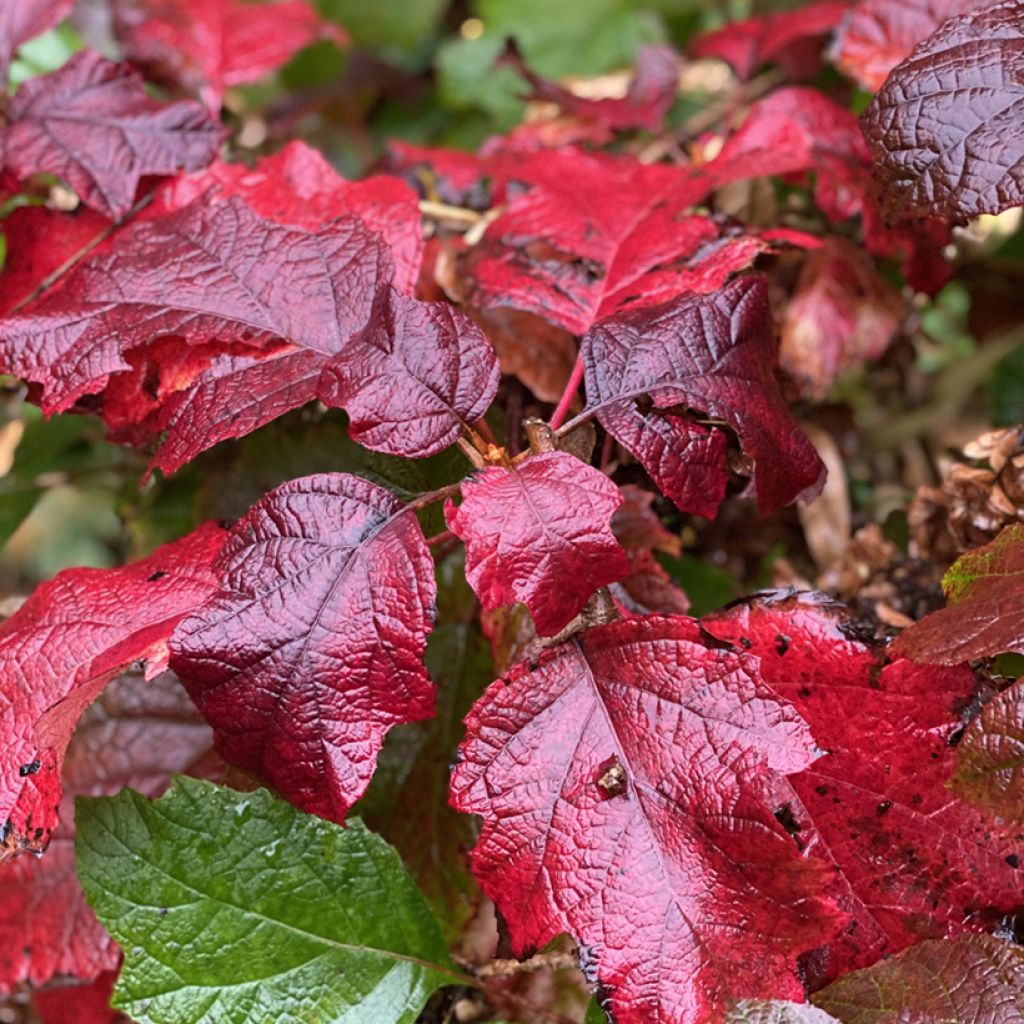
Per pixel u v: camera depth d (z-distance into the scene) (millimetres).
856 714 430
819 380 586
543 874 404
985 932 421
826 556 597
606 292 492
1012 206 422
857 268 597
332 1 942
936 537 525
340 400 419
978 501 497
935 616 415
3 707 427
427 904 455
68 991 558
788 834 400
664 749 408
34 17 575
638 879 401
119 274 465
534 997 491
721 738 406
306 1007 440
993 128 427
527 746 411
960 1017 404
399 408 419
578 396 507
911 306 647
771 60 705
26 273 526
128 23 664
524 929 403
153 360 462
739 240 496
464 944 491
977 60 433
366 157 903
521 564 395
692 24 917
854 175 541
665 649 415
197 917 439
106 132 526
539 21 863
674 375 439
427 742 513
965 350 879
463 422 422
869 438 717
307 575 412
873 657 428
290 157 522
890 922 423
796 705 432
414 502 421
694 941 396
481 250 530
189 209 482
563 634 423
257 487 563
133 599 439
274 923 442
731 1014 392
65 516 1251
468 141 881
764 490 440
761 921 395
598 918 399
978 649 398
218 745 413
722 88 792
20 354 454
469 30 922
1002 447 490
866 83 547
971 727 400
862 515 657
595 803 407
